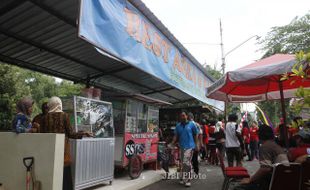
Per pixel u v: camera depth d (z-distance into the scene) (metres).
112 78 9.40
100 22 4.71
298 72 3.20
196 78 11.84
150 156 8.76
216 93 8.39
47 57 7.18
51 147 4.32
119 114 7.81
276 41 22.83
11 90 14.80
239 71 5.54
